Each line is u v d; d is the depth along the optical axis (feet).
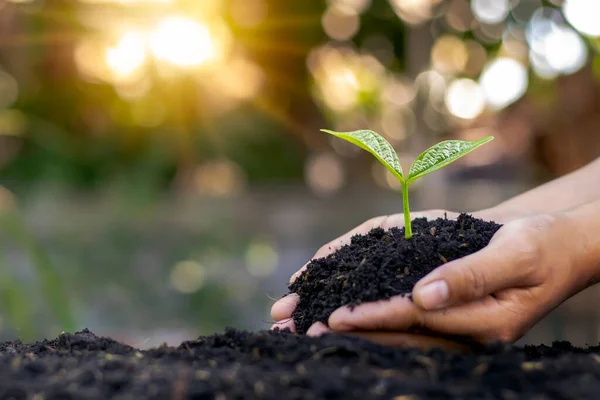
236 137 5.07
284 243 4.42
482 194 4.21
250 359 1.60
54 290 2.62
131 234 3.96
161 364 1.58
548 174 4.47
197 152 4.98
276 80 5.25
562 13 3.13
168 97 4.76
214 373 1.52
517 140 4.68
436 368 1.51
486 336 1.65
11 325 3.00
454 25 4.53
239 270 3.96
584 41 3.07
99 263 3.82
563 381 1.48
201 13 4.19
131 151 5.03
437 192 4.00
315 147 5.93
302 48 5.18
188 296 3.83
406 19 4.13
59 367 1.57
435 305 1.58
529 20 3.73
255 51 5.01
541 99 3.90
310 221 4.48
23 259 3.30
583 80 3.69
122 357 1.63
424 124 4.41
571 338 3.43
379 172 6.10
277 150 5.74
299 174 5.95
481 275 1.60
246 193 5.42
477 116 4.88
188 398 1.44
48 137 4.66
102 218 3.98
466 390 1.45
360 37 5.25
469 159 4.95
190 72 4.50
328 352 1.58
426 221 1.86
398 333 1.65
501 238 1.67
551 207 2.02
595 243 1.72
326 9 5.07
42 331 3.02
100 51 4.44
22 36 4.18
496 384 1.48
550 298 1.69
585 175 2.08
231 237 4.06
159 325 3.75
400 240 1.76
